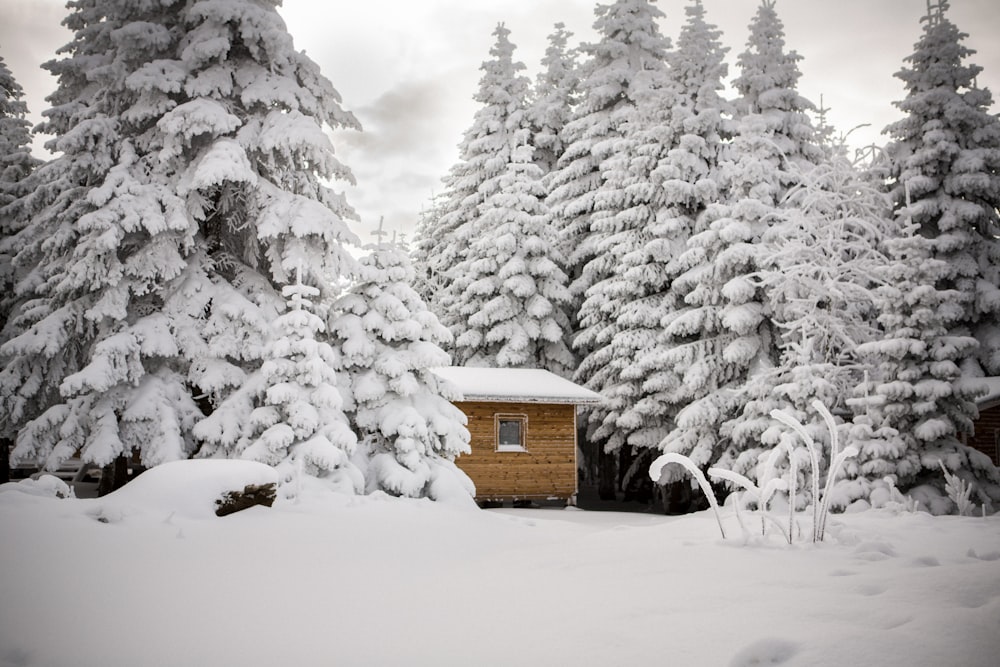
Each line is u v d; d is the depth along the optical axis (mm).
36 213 22844
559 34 41406
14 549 6512
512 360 32125
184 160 18562
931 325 17078
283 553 7984
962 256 27188
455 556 8422
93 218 16859
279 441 15391
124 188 17375
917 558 5418
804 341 18906
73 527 7523
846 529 7703
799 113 28234
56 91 20109
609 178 30891
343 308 19109
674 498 26328
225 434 16547
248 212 18969
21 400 18797
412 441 17750
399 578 6676
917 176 27500
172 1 19531
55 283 19141
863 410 18141
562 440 27141
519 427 27016
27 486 9516
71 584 5836
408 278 19656
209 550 7703
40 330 17938
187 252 18281
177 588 6016
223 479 10117
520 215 32938
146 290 17734
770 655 3598
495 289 33594
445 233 40562
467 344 33125
